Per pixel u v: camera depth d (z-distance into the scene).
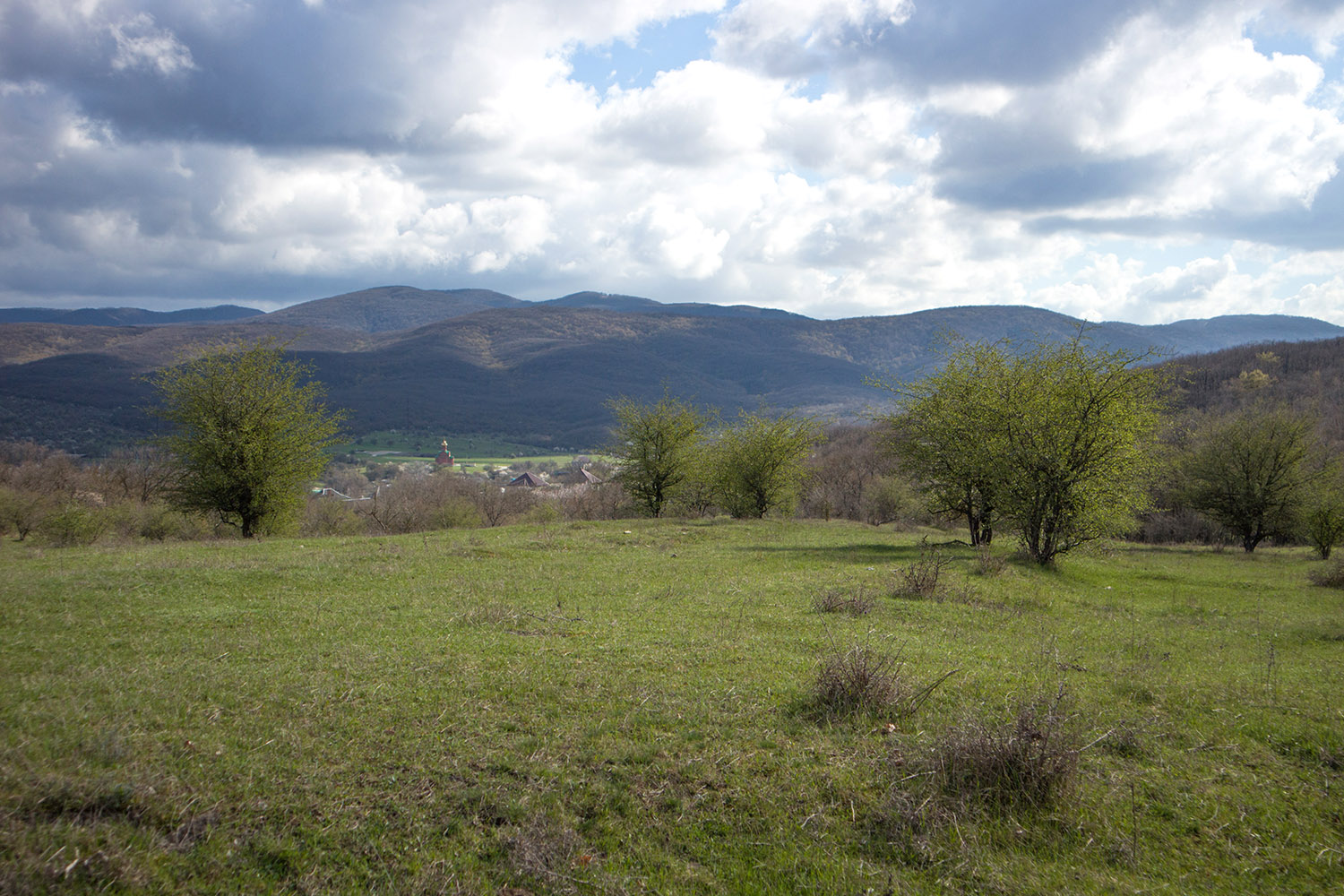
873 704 7.46
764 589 15.85
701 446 43.75
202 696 7.48
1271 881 4.73
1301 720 7.42
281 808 5.41
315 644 9.85
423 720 6.99
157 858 4.84
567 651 9.67
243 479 30.67
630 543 25.53
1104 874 4.82
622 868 4.93
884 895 4.66
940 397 27.03
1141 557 31.80
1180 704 8.00
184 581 14.51
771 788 5.84
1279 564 31.14
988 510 25.50
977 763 5.89
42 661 8.62
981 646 10.95
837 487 61.03
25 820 5.08
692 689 8.12
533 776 5.95
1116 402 20.81
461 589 14.91
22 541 28.97
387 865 4.90
